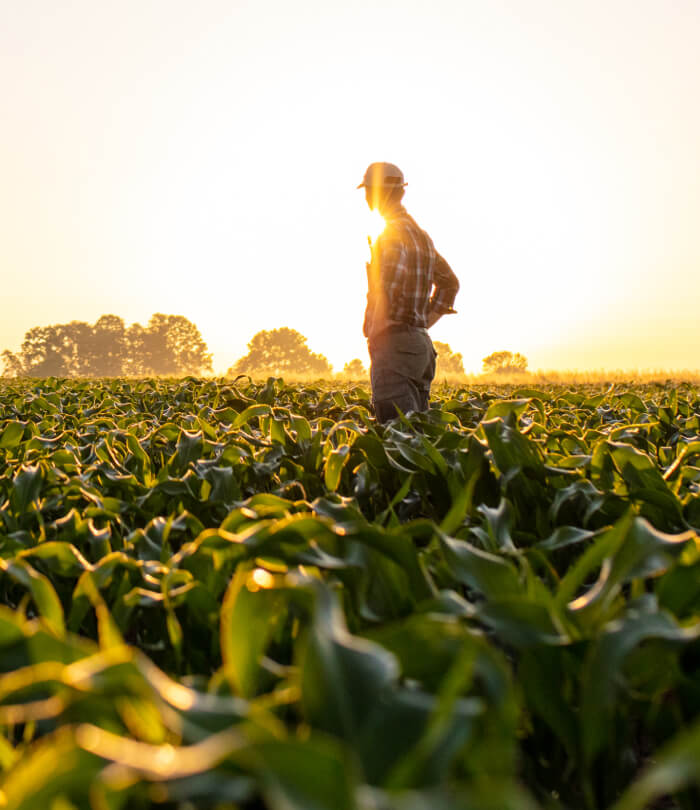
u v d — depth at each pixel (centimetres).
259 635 79
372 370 480
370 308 487
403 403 471
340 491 243
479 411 402
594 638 91
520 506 190
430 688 73
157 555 153
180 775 47
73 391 670
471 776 59
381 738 58
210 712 58
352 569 110
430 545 132
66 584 153
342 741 57
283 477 252
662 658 88
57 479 222
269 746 46
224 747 47
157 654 128
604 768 89
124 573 142
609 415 400
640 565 102
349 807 45
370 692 59
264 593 78
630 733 100
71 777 51
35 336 18488
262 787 50
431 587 106
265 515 134
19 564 104
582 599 104
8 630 73
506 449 188
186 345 19125
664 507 164
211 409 437
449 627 69
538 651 88
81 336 18488
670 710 88
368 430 272
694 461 238
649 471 179
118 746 53
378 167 473
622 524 106
